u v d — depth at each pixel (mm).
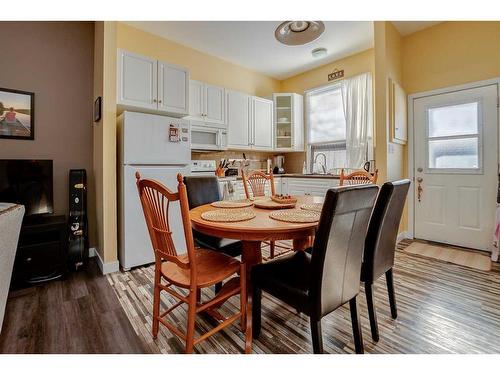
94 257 2932
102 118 2453
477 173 3018
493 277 2316
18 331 1571
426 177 3393
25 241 2293
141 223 2570
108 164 2451
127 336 1530
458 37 3082
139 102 2641
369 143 3852
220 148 3816
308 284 1174
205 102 3713
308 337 1536
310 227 1334
